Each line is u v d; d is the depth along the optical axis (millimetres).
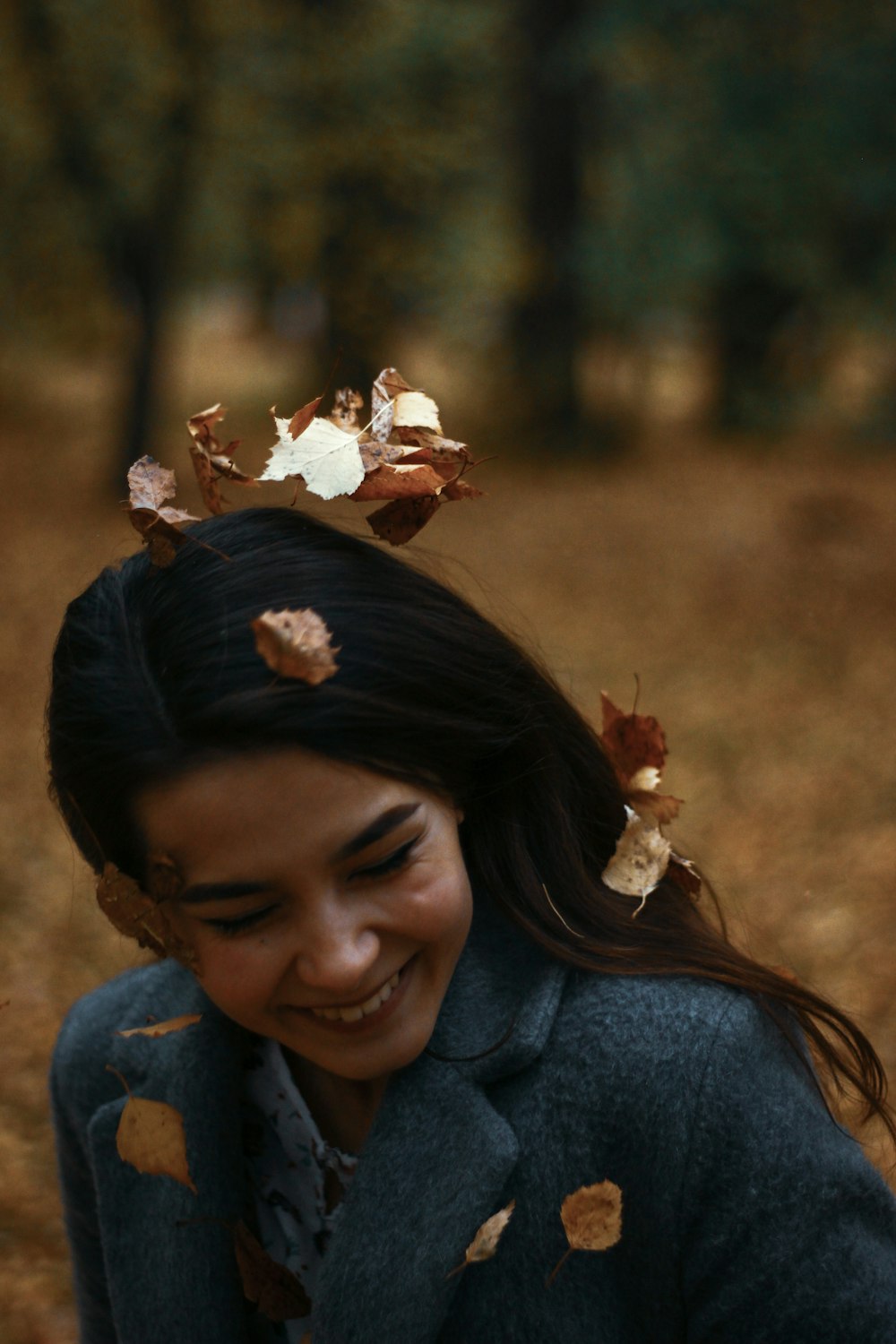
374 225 13211
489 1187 1018
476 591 5023
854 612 8242
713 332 16828
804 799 5730
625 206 14961
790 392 16641
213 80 11773
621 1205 994
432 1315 1016
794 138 11539
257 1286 1140
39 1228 3449
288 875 914
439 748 965
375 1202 1050
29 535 11148
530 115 14938
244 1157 1202
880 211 12023
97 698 926
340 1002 947
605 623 8609
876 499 11844
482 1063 1053
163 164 11922
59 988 4555
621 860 1162
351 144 12344
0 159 12125
